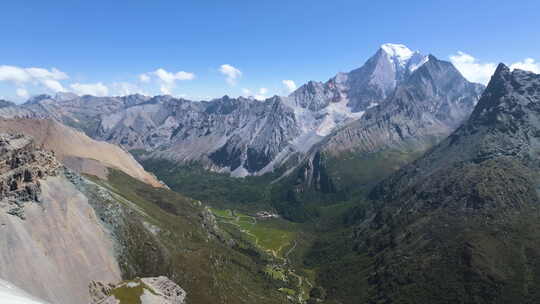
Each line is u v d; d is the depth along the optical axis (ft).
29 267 495.82
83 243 603.26
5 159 574.15
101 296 550.77
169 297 539.70
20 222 535.19
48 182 636.48
